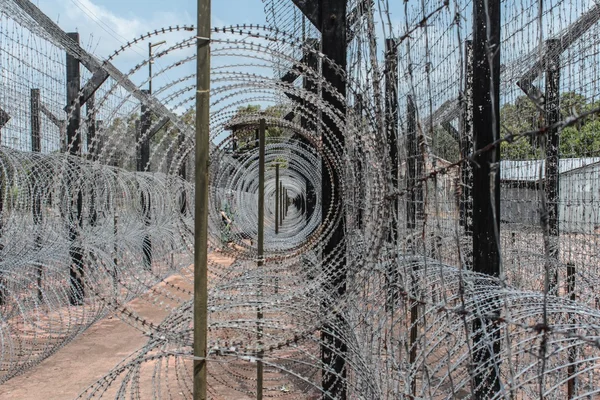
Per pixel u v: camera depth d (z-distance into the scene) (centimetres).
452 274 248
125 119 324
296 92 308
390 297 241
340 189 357
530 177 583
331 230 359
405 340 212
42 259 530
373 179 234
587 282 349
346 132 309
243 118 377
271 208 1630
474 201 319
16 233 522
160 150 957
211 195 544
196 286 189
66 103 684
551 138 521
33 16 606
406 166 207
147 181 773
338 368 321
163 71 242
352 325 257
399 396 211
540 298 225
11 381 458
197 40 182
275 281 354
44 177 525
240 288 317
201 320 190
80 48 674
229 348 201
